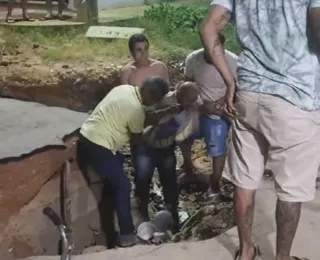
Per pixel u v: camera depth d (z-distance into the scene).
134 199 6.32
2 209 5.01
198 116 6.10
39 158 5.22
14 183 5.06
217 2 3.53
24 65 10.03
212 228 5.68
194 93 5.68
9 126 5.75
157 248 4.52
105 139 5.41
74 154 5.57
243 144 3.69
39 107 6.45
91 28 11.56
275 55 3.41
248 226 3.87
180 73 10.35
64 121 5.96
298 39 3.39
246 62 3.50
